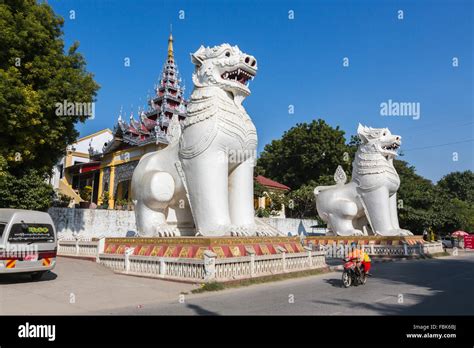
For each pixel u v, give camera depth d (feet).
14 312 23.70
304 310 24.58
